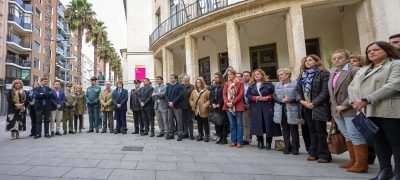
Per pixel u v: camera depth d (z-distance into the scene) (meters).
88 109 8.83
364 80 3.14
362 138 3.52
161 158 4.46
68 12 27.19
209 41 14.74
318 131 4.22
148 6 21.44
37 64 35.62
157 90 7.55
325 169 3.73
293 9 9.48
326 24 12.13
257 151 5.24
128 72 20.70
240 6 10.21
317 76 4.21
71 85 8.73
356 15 9.59
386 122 2.88
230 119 5.94
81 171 3.54
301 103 4.38
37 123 7.32
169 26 15.96
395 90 2.74
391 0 8.71
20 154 4.77
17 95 7.21
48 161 4.18
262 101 5.41
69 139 6.92
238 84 5.85
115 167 3.79
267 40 13.09
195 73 12.62
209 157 4.58
